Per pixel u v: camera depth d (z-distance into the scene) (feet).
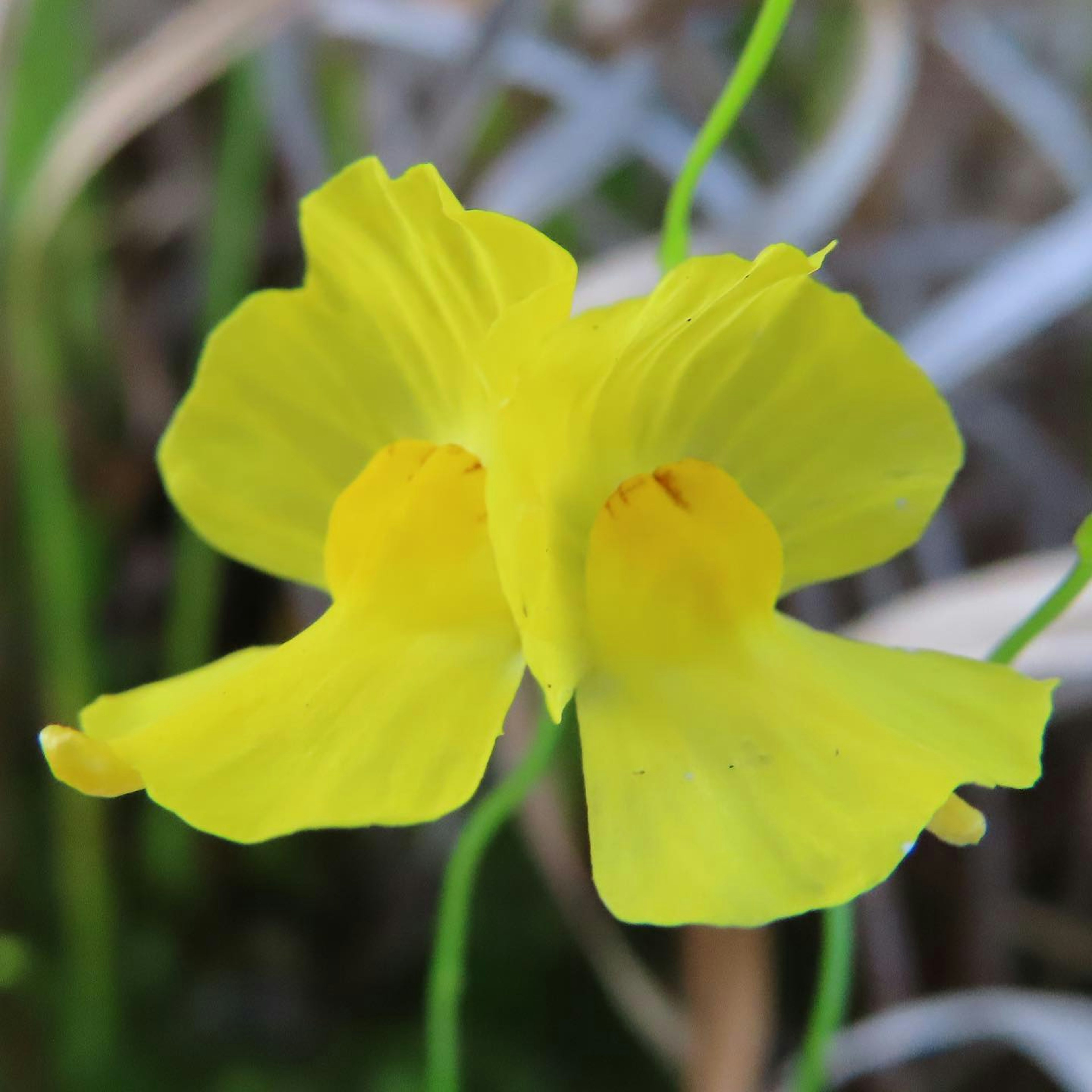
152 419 0.50
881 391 0.33
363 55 0.50
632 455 0.33
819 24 0.57
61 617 0.41
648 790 0.32
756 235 0.41
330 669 0.32
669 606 0.32
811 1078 0.34
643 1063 0.42
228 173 0.44
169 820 0.43
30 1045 0.40
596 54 0.49
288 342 0.33
